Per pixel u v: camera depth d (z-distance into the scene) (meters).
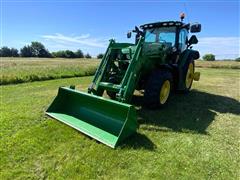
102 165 2.74
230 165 2.78
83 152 3.03
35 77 10.36
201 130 3.86
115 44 4.71
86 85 8.48
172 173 2.60
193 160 2.88
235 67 21.02
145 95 4.63
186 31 6.19
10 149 3.09
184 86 6.41
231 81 9.56
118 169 2.66
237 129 3.93
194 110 5.00
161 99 4.93
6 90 7.54
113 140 3.27
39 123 4.04
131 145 3.21
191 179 2.50
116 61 4.72
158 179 2.49
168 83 5.04
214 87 7.97
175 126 4.02
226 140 3.47
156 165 2.75
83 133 3.54
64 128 3.80
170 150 3.12
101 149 3.10
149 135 3.60
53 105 4.55
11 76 9.93
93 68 14.80
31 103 5.49
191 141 3.41
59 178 2.49
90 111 4.07
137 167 2.71
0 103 5.51
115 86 4.12
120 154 2.97
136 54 4.21
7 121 4.12
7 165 2.72
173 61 5.80
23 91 7.29
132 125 3.39
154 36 6.01
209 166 2.75
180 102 5.67
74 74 12.34
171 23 5.64
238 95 6.62
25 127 3.86
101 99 3.73
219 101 5.85
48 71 13.20
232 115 4.70
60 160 2.84
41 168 2.67
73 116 4.24
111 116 3.70
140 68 4.39
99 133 3.49
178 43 5.74
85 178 2.50
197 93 6.86
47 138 3.43
